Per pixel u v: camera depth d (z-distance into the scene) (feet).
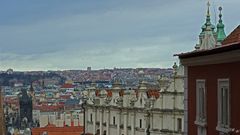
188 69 83.46
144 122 282.77
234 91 65.26
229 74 66.90
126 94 303.68
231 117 66.13
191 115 82.58
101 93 338.13
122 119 307.58
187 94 84.33
